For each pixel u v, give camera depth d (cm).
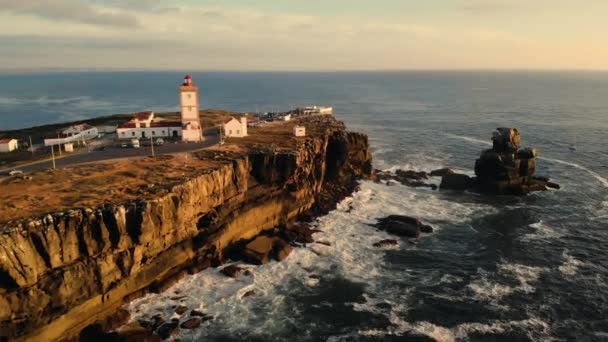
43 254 4431
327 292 5738
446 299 5559
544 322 5078
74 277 4588
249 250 6575
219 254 6419
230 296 5597
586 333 4884
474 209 8550
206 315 5216
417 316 5231
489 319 5147
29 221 4388
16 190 5644
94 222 4794
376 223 7894
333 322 5134
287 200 7800
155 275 5584
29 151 8438
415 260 6575
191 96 9388
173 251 5775
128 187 5778
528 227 7675
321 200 8738
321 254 6731
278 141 9006
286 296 5641
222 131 10556
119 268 5069
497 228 7656
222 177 6625
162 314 5188
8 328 4147
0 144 8544
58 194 5450
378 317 5222
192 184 5975
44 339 4431
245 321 5134
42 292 4353
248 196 7181
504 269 6253
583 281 5919
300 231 7369
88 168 6850
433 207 8675
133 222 5075
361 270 6294
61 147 8856
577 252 6731
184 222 5825
